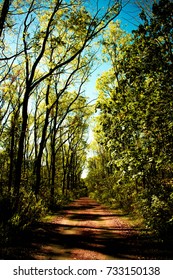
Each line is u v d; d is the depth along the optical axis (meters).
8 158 25.03
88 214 21.34
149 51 8.91
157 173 9.77
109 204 29.98
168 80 8.82
